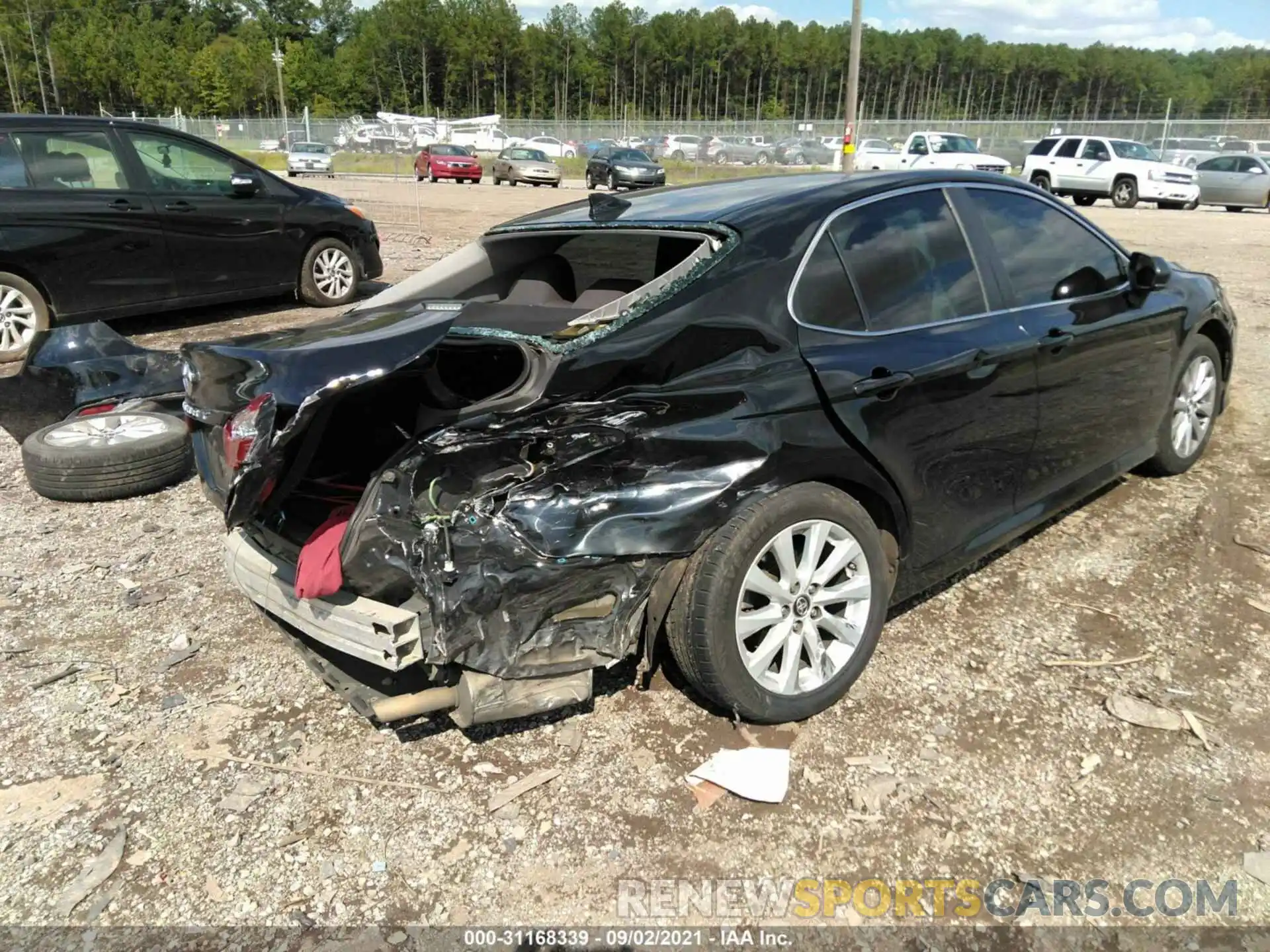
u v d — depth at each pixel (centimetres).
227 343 295
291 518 306
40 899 233
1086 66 13138
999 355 331
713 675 270
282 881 237
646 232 320
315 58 10688
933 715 296
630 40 12644
